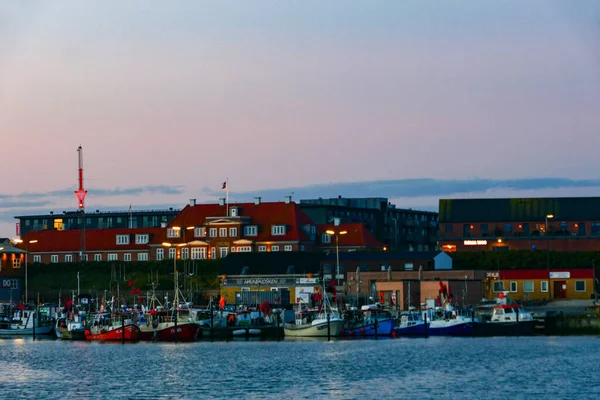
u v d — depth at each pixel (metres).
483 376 149.88
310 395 137.25
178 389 143.88
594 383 142.75
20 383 151.38
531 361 163.88
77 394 141.62
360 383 145.75
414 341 196.88
